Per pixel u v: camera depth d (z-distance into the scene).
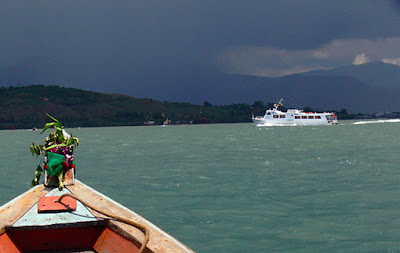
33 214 5.25
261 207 11.79
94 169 22.50
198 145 47.06
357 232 9.21
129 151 38.12
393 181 16.53
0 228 4.79
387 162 24.55
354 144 44.59
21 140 80.94
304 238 8.80
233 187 15.42
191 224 10.00
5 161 29.38
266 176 18.55
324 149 37.28
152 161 27.23
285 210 11.43
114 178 18.42
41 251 5.07
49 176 7.26
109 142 59.28
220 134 89.12
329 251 7.98
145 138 74.31
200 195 13.77
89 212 5.39
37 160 30.23
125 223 4.99
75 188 7.05
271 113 126.31
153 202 12.66
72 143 7.52
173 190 14.87
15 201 6.09
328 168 21.62
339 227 9.62
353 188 14.90
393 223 9.91
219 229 9.56
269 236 8.96
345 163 24.23
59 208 5.36
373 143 46.19
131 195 13.91
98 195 6.55
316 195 13.57
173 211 11.40
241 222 10.13
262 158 28.44
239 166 23.11
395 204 12.03
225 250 8.11
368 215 10.75
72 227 5.05
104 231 5.16
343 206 11.86
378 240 8.61
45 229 5.00
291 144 45.88
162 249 4.06
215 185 15.98
